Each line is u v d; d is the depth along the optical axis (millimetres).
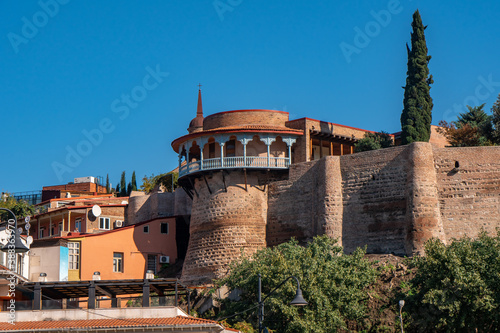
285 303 53188
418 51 73375
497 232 56438
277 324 53562
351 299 54844
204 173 70688
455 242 55375
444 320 51625
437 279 53188
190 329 43312
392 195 64375
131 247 72812
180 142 73500
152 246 74625
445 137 82250
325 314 52750
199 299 62469
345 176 66938
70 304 46781
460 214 62812
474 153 63719
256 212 69625
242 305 55906
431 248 54000
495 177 62938
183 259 76375
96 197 96000
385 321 56125
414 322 54719
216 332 43875
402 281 58562
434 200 63031
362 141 76250
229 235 68812
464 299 51719
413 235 62219
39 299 46469
